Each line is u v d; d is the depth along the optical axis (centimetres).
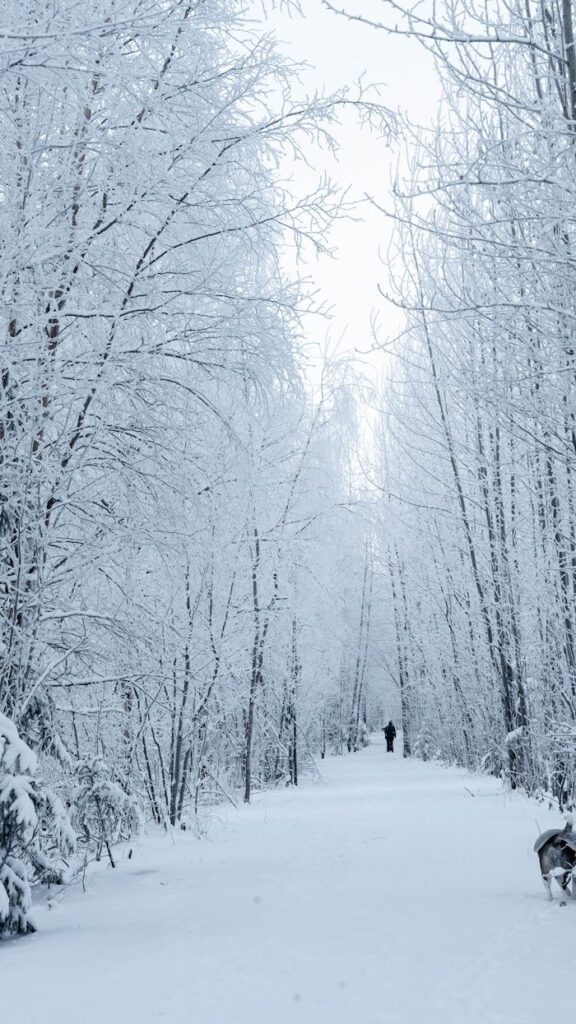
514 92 1006
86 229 982
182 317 1045
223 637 1611
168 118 982
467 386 1090
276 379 1158
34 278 927
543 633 1588
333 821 1453
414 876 880
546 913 676
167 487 1048
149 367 1010
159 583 1405
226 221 1060
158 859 1111
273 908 750
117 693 1279
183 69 1027
